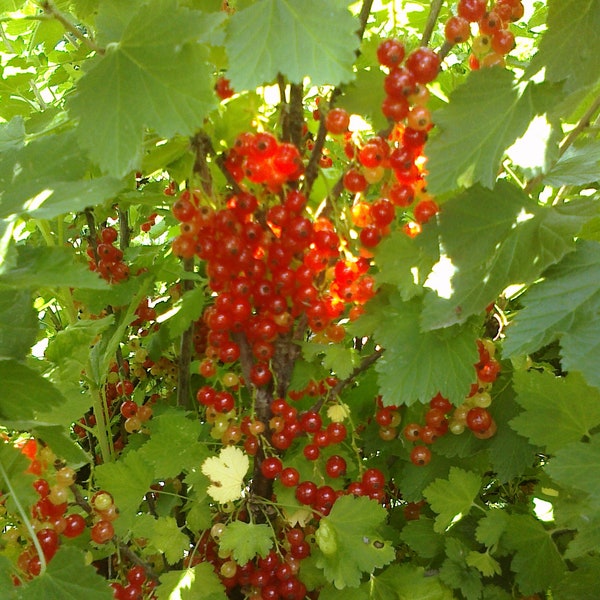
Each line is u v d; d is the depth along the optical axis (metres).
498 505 0.37
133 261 0.37
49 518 0.25
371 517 0.27
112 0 0.25
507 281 0.22
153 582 0.30
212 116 0.25
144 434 0.37
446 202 0.24
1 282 0.18
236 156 0.25
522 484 0.37
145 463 0.30
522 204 0.23
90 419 0.42
